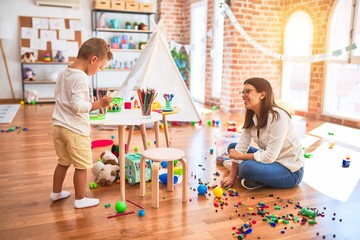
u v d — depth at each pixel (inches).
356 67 173.3
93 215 76.4
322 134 156.8
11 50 242.1
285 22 210.1
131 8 251.0
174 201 84.2
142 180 86.3
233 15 187.2
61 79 76.7
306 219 75.0
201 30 256.1
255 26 206.1
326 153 127.6
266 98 86.9
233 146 110.0
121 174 81.4
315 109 193.8
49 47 246.7
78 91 73.7
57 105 77.9
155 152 83.0
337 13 178.9
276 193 90.0
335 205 83.0
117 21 253.6
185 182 82.4
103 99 76.2
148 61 142.6
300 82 207.5
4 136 146.6
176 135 153.2
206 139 146.3
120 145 80.2
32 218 74.8
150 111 86.0
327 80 186.5
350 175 104.3
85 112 74.1
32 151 124.8
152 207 80.6
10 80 244.1
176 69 146.2
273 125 87.0
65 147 79.3
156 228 70.9
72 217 75.4
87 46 75.5
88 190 90.7
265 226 72.2
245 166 89.4
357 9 168.6
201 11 254.1
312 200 85.8
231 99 209.2
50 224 72.2
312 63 193.2
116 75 268.1
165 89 146.4
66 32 249.1
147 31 257.0
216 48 235.3
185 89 148.9
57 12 246.5
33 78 243.1
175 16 268.8
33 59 240.4
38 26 242.7
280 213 78.3
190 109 150.7
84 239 66.4
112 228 70.7
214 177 101.6
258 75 213.2
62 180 82.9
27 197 85.7
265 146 92.9
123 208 77.2
